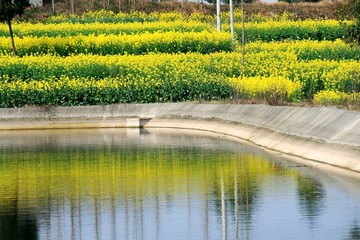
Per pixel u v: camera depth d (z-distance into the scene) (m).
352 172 36.50
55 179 37.84
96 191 34.66
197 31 92.69
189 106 61.47
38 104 66.81
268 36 92.94
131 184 35.91
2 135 58.94
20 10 83.00
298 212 29.38
